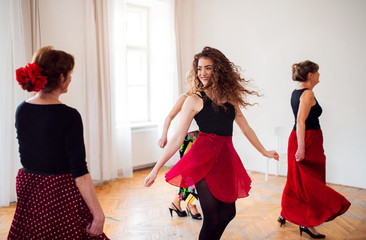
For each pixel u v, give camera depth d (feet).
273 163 15.89
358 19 13.00
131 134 16.35
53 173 4.36
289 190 9.27
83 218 4.61
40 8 12.38
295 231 9.37
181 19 17.39
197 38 18.16
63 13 13.06
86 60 13.58
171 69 16.99
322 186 8.53
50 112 4.27
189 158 6.23
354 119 13.44
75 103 13.62
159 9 17.17
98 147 14.03
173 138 6.04
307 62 8.81
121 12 14.70
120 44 14.80
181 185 6.19
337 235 9.02
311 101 8.63
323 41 13.92
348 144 13.67
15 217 4.38
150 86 18.04
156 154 17.67
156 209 11.32
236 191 6.26
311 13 14.12
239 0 16.25
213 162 6.07
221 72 6.28
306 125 8.91
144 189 13.70
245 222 10.09
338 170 14.02
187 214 10.75
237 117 7.07
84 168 4.39
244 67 16.43
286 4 14.76
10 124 11.22
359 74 13.16
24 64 11.31
